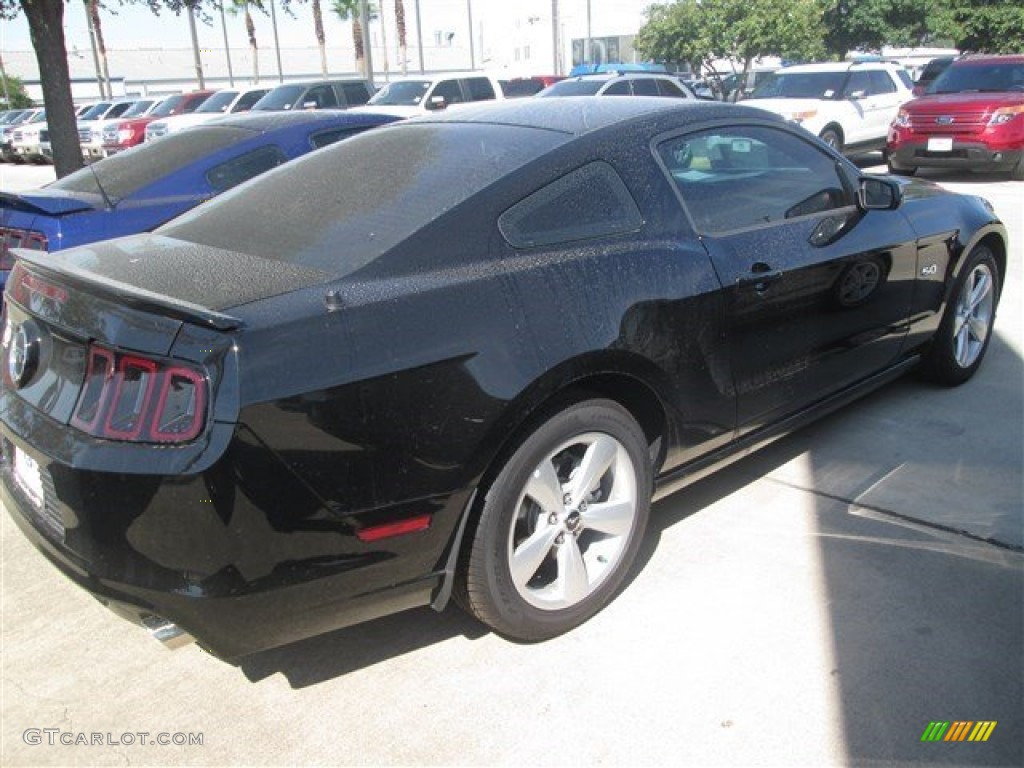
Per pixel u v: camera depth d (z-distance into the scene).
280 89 17.23
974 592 3.03
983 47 29.34
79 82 62.62
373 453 2.33
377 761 2.40
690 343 3.08
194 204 5.69
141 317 2.23
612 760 2.37
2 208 5.22
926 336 4.50
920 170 14.30
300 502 2.24
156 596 2.21
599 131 3.11
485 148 3.03
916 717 2.47
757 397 3.45
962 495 3.68
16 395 2.58
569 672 2.72
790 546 3.35
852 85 14.62
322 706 2.62
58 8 10.29
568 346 2.67
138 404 2.20
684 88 16.02
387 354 2.36
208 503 2.13
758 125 3.63
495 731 2.49
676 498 3.78
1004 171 12.51
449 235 2.63
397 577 2.49
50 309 2.44
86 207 5.26
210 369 2.14
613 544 2.99
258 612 2.27
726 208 3.39
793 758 2.35
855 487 3.79
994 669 2.65
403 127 3.52
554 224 2.85
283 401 2.19
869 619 2.90
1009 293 6.68
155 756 2.44
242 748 2.47
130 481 2.16
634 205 3.07
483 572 2.63
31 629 3.04
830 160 3.91
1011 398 4.70
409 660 2.81
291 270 2.52
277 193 3.20
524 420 2.64
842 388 3.99
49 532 2.40
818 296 3.62
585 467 2.85
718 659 2.74
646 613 2.98
